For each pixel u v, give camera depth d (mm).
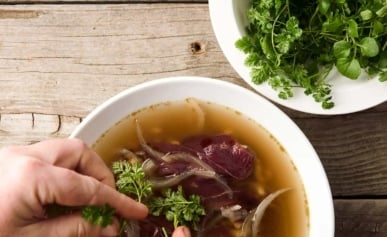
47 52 606
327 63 567
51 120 604
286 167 579
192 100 580
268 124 575
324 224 552
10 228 446
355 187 599
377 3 546
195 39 606
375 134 600
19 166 446
